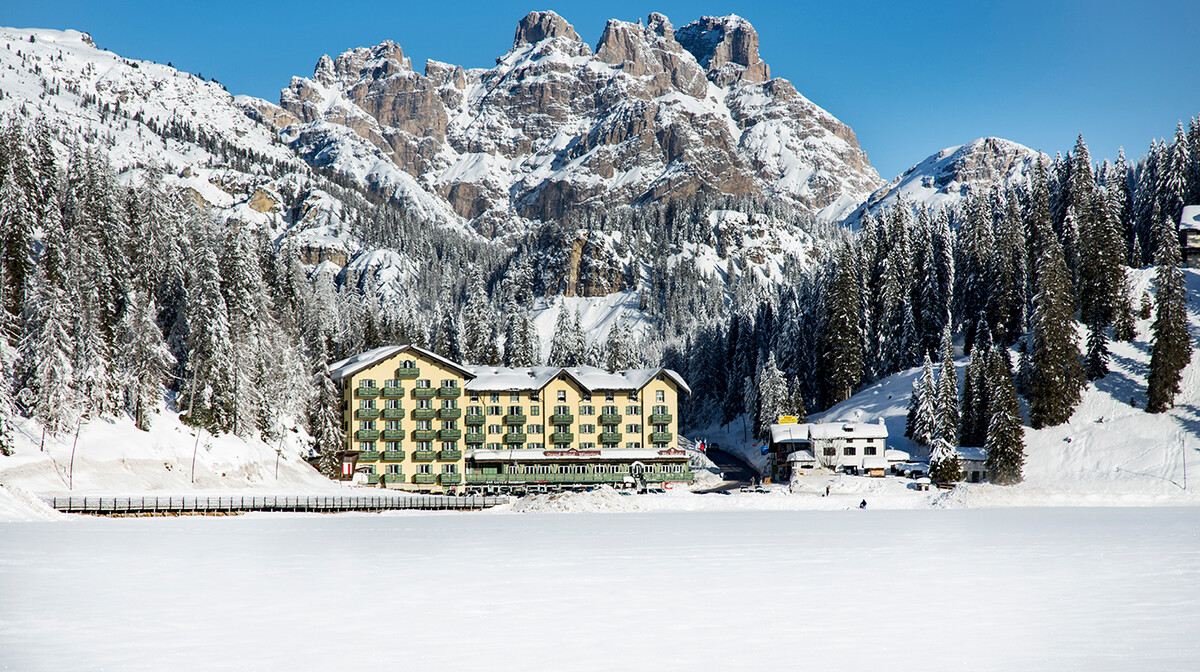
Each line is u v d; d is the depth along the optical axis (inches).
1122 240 5679.1
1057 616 1261.1
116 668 987.9
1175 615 1252.5
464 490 5073.8
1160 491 4092.0
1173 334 4707.2
